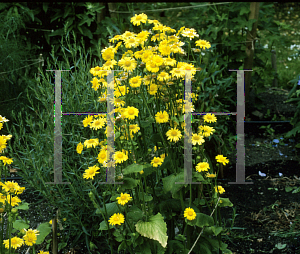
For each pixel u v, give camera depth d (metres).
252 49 3.99
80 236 2.43
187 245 1.93
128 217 1.77
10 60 3.39
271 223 2.65
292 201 2.89
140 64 1.77
